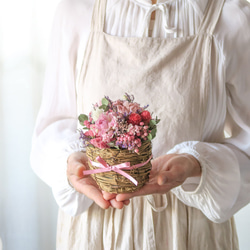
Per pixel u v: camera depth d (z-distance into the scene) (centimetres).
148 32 97
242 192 92
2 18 166
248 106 97
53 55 102
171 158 82
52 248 183
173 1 96
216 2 96
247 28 95
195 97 93
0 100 170
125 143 74
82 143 94
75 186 85
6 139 174
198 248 93
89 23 99
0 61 169
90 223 95
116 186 77
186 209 93
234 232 103
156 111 93
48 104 103
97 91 95
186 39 94
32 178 178
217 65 94
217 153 88
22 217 179
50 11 168
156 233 92
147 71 93
